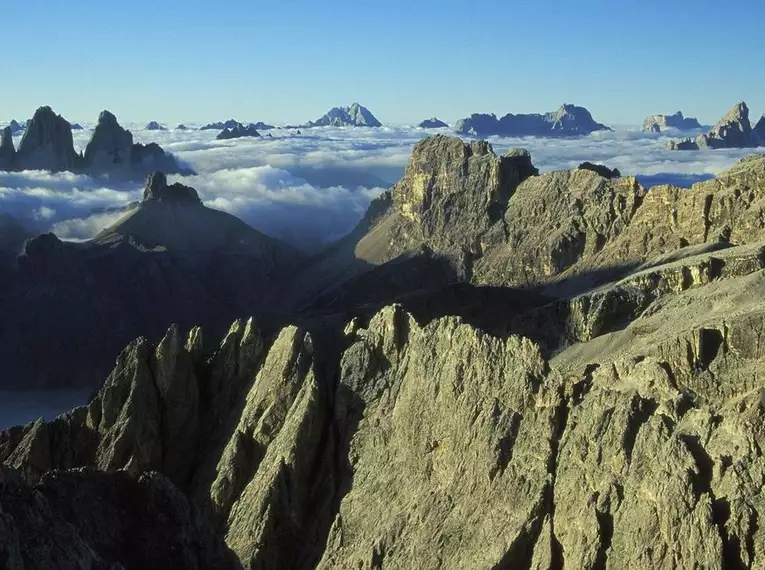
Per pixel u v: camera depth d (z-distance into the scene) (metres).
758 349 102.19
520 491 97.69
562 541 91.94
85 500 63.41
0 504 53.69
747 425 87.25
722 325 105.19
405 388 119.19
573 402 101.44
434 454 110.12
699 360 103.19
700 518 82.69
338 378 125.69
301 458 117.81
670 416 93.88
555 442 99.56
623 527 87.50
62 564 53.12
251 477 122.00
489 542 96.12
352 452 117.81
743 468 84.94
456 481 104.81
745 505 82.31
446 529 100.88
